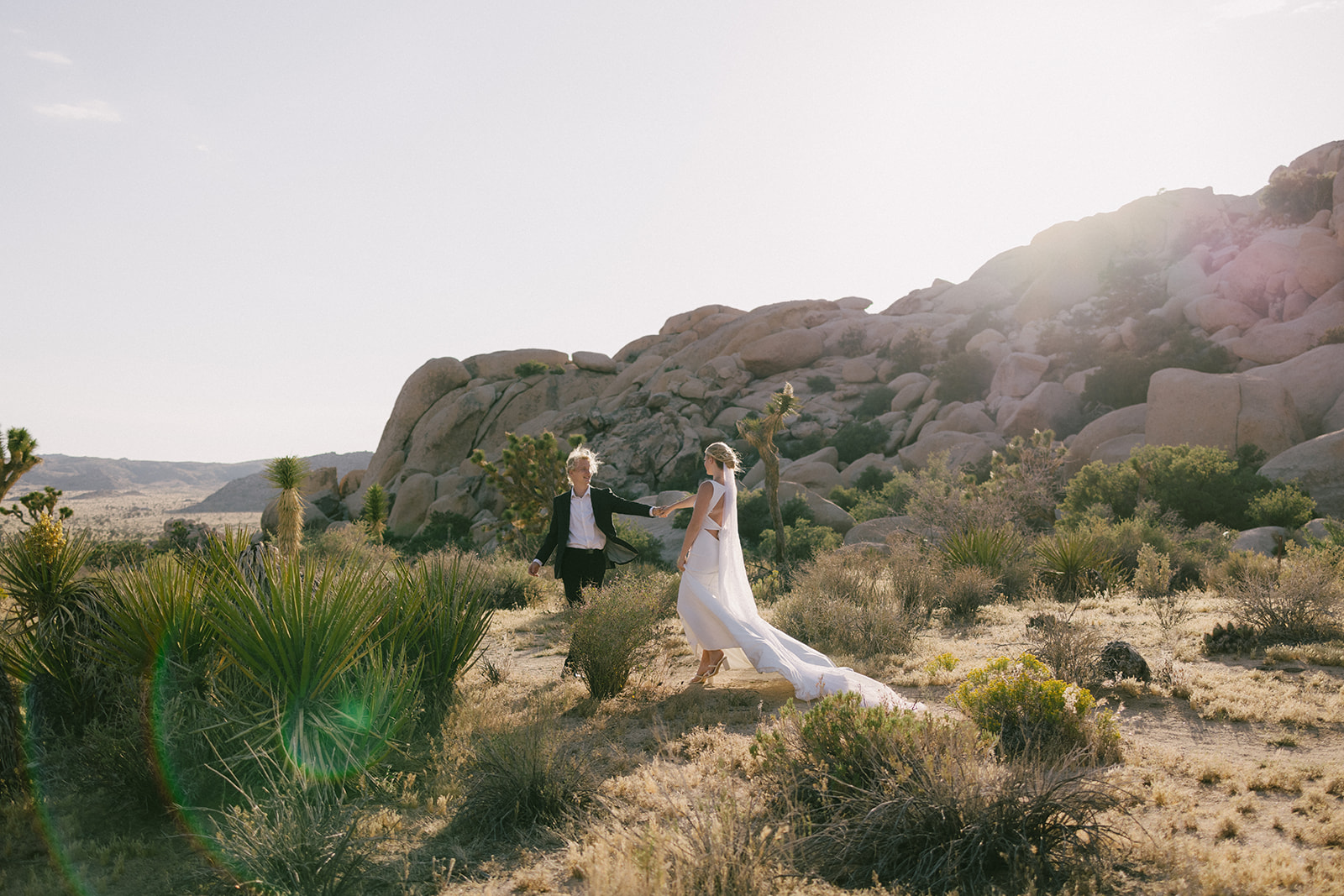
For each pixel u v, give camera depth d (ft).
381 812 12.21
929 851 9.98
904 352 225.15
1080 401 164.35
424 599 18.89
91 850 11.34
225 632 13.66
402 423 265.54
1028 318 218.38
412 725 15.10
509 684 21.16
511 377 283.38
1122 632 25.39
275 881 9.87
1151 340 177.68
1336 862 9.37
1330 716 15.25
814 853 10.30
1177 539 61.46
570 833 11.43
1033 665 15.35
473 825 11.94
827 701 13.21
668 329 308.60
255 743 13.08
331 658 13.96
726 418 215.92
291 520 51.57
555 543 24.29
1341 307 148.87
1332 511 90.12
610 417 229.25
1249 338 156.04
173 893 10.06
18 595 17.34
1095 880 9.28
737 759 14.01
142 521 407.64
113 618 14.82
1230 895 8.78
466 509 214.07
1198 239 214.28
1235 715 15.78
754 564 51.01
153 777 12.62
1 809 12.38
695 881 9.09
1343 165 216.74
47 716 15.23
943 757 11.16
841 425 206.69
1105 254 224.94
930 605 31.17
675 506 22.86
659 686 20.80
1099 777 11.02
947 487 76.23
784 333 246.88
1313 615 22.95
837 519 111.75
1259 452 108.78
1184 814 11.16
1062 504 89.35
